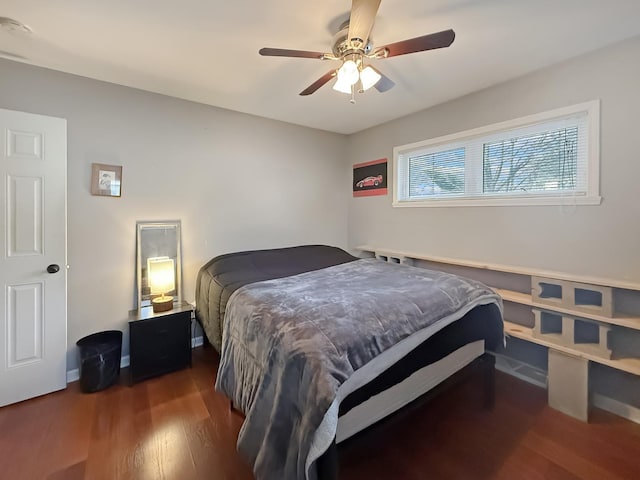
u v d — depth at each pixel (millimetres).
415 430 1853
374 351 1369
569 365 1994
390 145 3547
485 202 2670
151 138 2715
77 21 1717
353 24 1414
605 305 1868
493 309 2053
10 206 2031
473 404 2113
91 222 2475
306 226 3803
